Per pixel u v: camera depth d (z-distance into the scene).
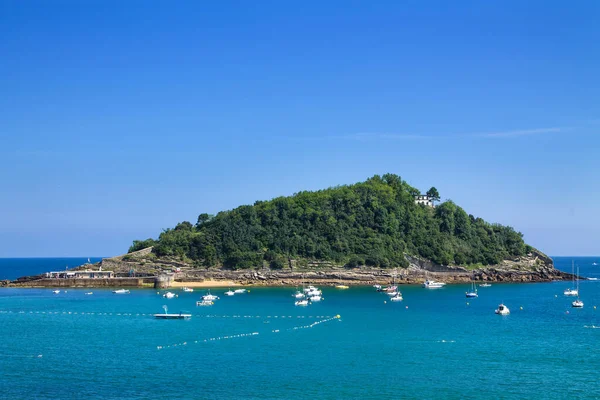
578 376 92.56
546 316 162.62
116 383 89.06
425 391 84.81
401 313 168.62
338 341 121.25
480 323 147.62
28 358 105.56
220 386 87.25
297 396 82.62
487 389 85.81
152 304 192.88
